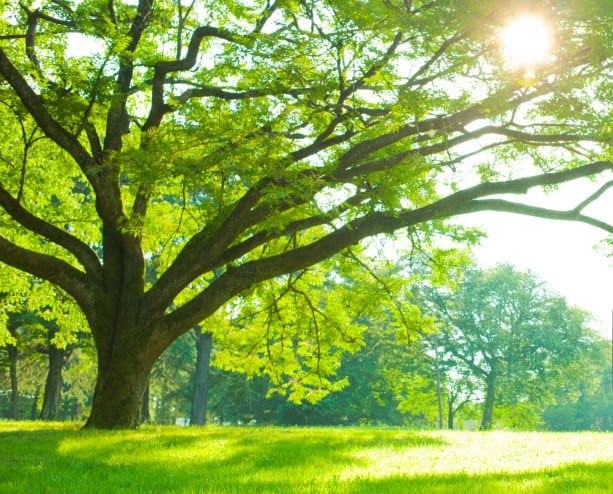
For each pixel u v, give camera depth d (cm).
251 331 2427
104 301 1822
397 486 762
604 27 1329
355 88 1678
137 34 1925
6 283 2725
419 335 2353
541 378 6412
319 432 1742
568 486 757
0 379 5331
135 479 856
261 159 1536
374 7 1477
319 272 2358
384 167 1714
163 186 2220
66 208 2577
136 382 1759
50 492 758
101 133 2208
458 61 1488
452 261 2297
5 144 2361
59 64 1797
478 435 1678
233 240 1806
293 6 1728
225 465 996
